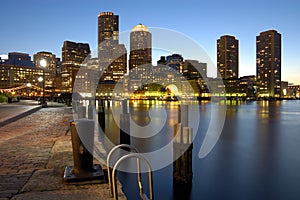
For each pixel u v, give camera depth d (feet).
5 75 635.66
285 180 26.35
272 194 22.82
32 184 14.12
